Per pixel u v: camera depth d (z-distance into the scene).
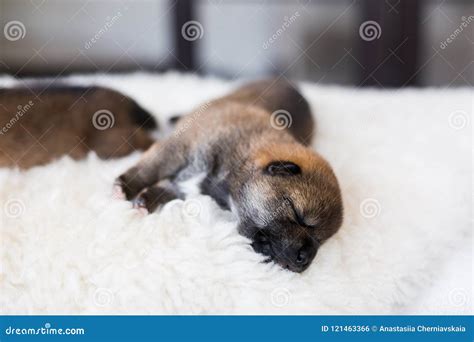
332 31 0.78
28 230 0.40
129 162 0.47
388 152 0.50
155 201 0.43
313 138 0.52
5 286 0.38
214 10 0.81
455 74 0.76
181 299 0.38
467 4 0.74
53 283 0.38
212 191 0.45
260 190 0.42
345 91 0.63
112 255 0.39
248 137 0.45
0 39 0.74
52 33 0.76
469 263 0.43
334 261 0.41
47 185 0.43
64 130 0.49
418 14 0.75
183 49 0.82
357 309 0.39
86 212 0.41
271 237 0.41
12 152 0.47
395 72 0.76
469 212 0.46
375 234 0.42
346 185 0.45
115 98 0.52
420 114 0.56
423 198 0.45
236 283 0.39
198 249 0.39
